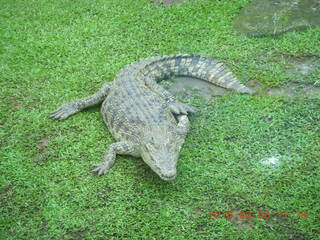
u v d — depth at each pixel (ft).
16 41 27.37
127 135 19.06
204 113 21.13
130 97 20.40
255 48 25.57
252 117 20.57
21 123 21.16
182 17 28.81
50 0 31.76
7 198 17.39
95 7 30.50
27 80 24.11
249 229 15.61
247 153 18.67
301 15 27.09
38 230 16.07
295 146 18.85
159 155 17.12
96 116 21.52
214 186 17.21
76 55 25.94
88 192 17.38
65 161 18.94
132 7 30.25
